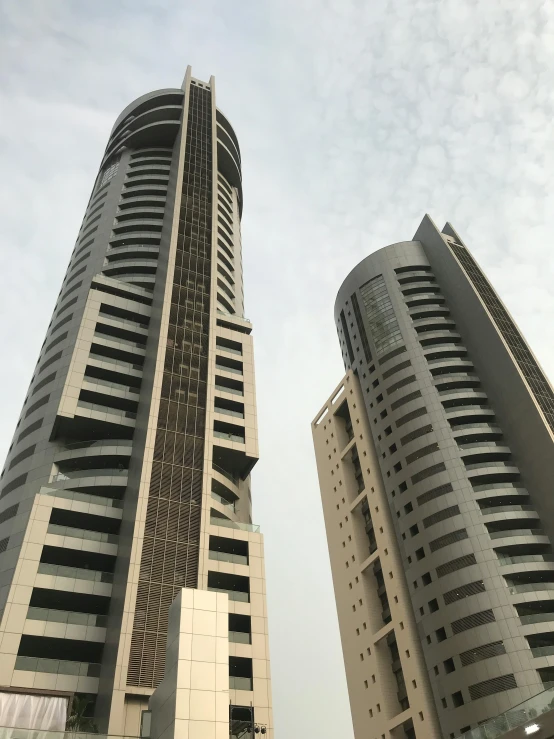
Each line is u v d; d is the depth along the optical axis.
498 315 82.38
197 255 67.19
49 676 38.59
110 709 35.88
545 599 57.69
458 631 58.47
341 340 98.12
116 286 65.06
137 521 44.59
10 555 43.66
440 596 61.56
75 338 58.66
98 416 53.59
